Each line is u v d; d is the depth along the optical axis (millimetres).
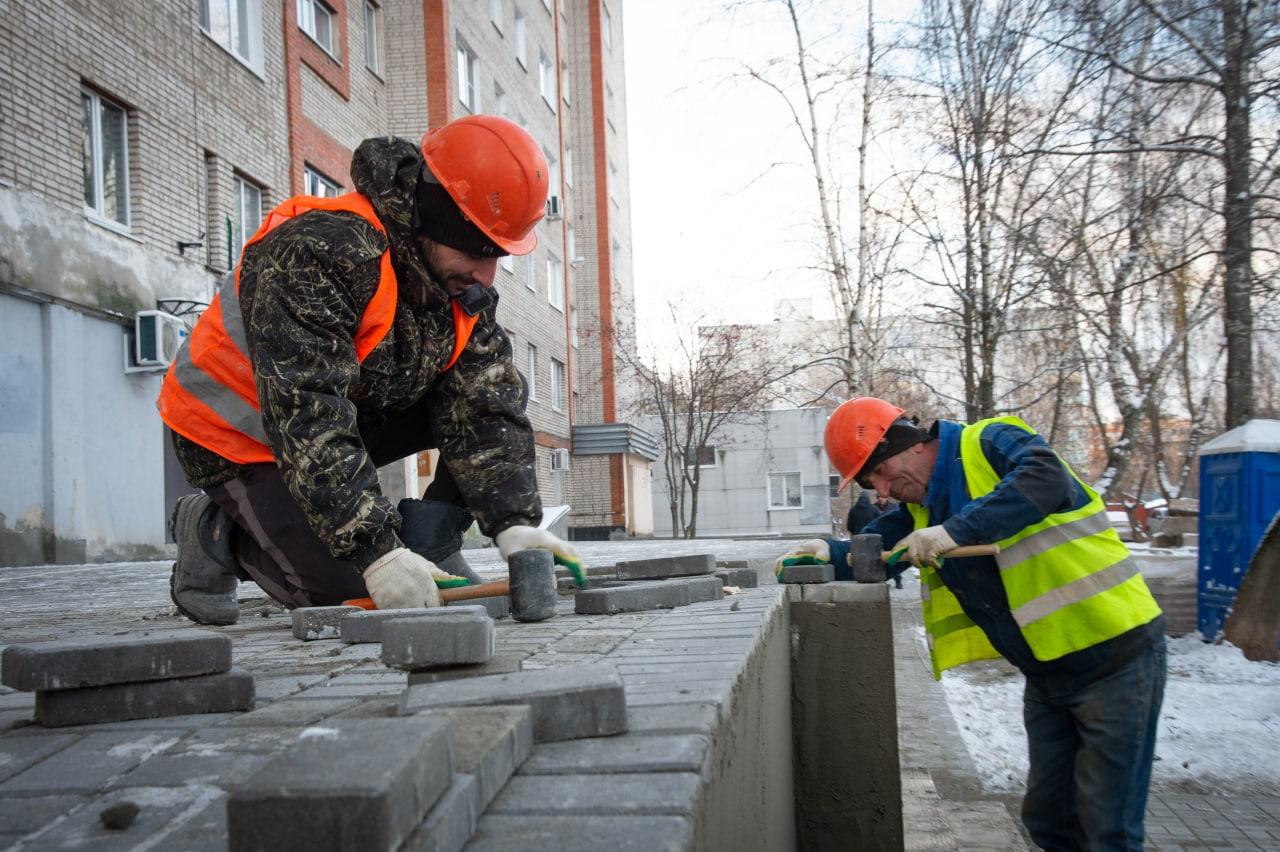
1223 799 5043
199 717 1690
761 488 37500
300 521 3059
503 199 2930
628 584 3742
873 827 4250
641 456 34312
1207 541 8359
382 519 2656
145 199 12266
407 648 1754
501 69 24906
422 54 20297
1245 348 9578
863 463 3812
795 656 4336
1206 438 16484
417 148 3043
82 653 1643
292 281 2707
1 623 3719
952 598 3938
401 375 3066
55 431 10773
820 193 15305
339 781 862
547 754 1295
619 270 36750
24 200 10367
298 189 16062
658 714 1460
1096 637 3268
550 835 1019
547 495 27516
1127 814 3229
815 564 4559
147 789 1271
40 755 1447
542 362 27391
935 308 13945
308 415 2658
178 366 3188
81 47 11227
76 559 11023
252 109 14758
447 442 3348
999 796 5152
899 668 8461
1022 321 13828
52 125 10781
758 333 28219
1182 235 10922
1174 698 6758
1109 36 9984
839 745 4293
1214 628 8180
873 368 15852
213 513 3379
